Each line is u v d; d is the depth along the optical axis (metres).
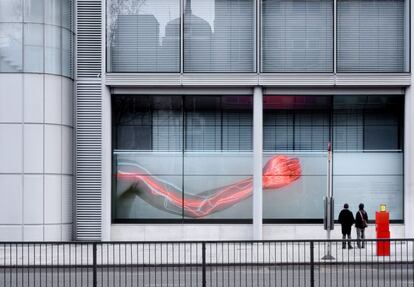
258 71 26.44
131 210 27.25
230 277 16.59
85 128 26.81
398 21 26.97
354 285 14.59
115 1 26.98
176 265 15.80
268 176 27.34
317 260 15.50
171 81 26.47
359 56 26.91
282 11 26.97
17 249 15.04
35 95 25.34
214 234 27.16
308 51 26.88
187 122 27.38
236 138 27.41
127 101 27.34
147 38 26.92
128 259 15.62
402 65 26.91
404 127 26.95
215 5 26.98
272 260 15.52
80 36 26.88
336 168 27.38
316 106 27.36
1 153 25.06
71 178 26.69
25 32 25.34
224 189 27.34
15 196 25.06
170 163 27.42
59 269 15.52
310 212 27.27
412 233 26.52
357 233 24.55
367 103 27.36
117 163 27.33
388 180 27.31
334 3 26.80
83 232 26.73
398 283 15.04
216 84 26.41
